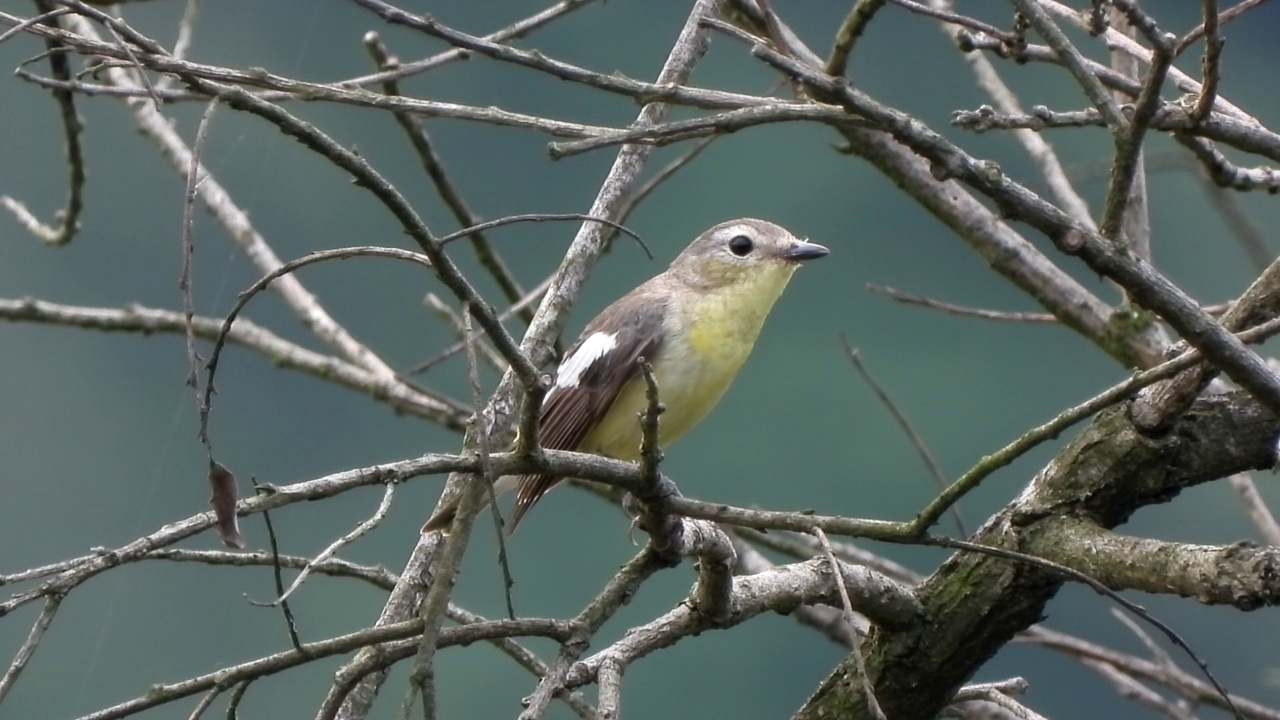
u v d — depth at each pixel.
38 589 4.74
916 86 19.00
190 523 4.88
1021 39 5.62
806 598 6.41
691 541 5.88
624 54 19.92
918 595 6.65
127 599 18.25
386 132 19.72
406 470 4.92
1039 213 4.91
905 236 20.73
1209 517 17.59
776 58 4.74
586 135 5.04
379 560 18.64
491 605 19.19
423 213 19.52
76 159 8.47
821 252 8.99
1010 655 17.83
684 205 20.78
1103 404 4.81
